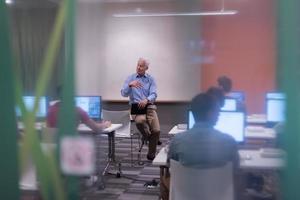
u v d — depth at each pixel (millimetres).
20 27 1807
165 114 5402
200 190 2068
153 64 6555
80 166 1785
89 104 1986
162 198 2809
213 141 2096
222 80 2852
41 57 1783
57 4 1784
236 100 2910
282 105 1617
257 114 2754
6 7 1815
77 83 1803
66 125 1782
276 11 1602
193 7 2086
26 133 1790
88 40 1847
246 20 2891
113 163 4309
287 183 1611
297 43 1580
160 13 6492
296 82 1596
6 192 1805
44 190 1783
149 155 4875
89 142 1804
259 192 2014
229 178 2064
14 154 1805
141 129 5047
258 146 2588
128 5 6582
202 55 2492
